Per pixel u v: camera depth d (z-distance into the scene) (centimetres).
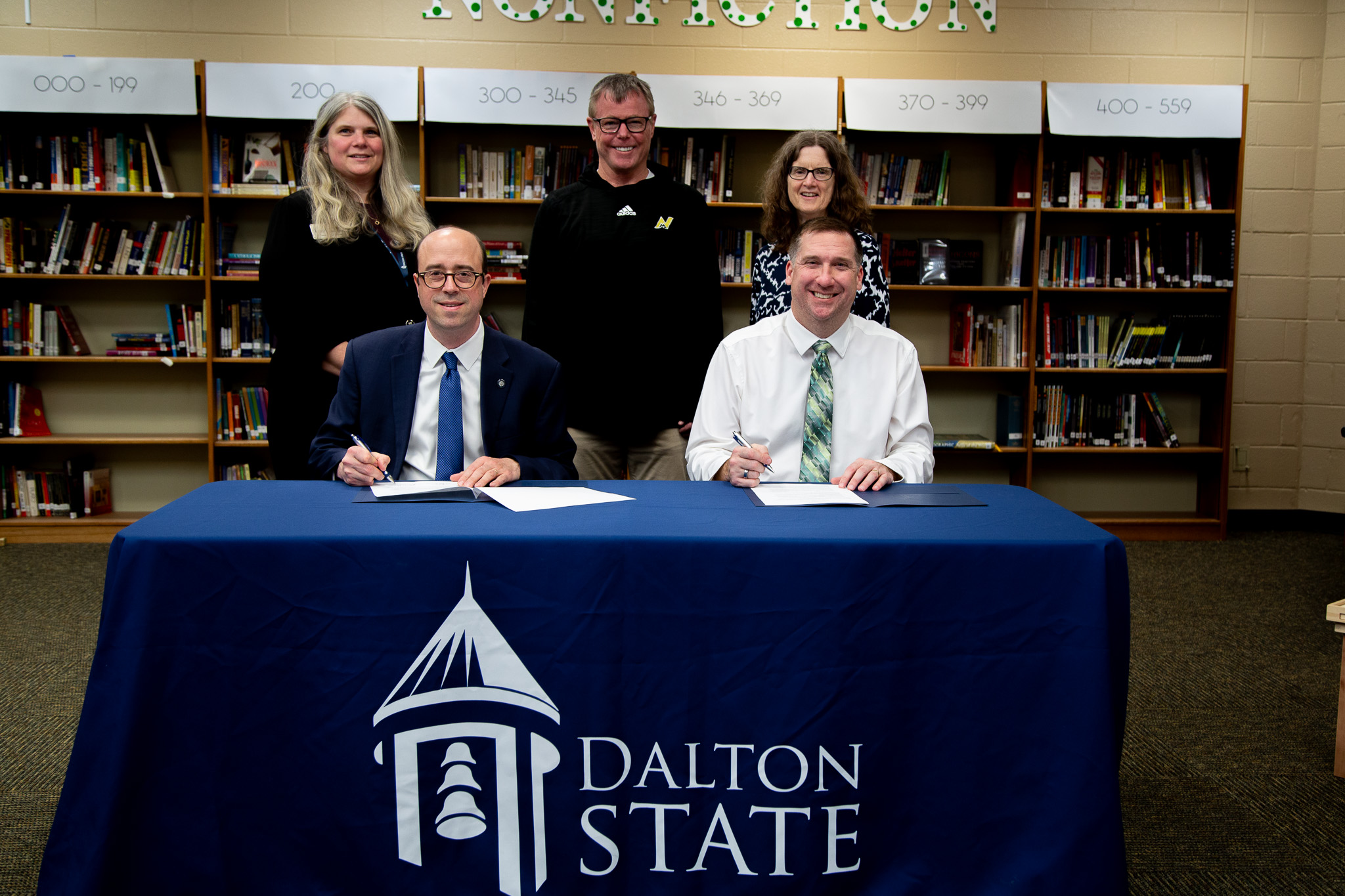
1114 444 470
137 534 137
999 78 471
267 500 163
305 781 138
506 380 203
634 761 137
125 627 134
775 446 202
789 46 466
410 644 136
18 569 397
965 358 466
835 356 201
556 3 458
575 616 136
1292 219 481
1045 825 135
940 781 138
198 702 136
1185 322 462
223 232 446
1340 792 211
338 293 236
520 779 138
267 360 439
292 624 136
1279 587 383
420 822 138
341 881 139
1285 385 489
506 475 184
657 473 286
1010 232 462
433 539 135
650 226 274
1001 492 174
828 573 135
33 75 412
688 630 136
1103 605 134
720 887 139
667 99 429
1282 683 279
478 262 196
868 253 249
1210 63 473
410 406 198
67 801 133
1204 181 457
